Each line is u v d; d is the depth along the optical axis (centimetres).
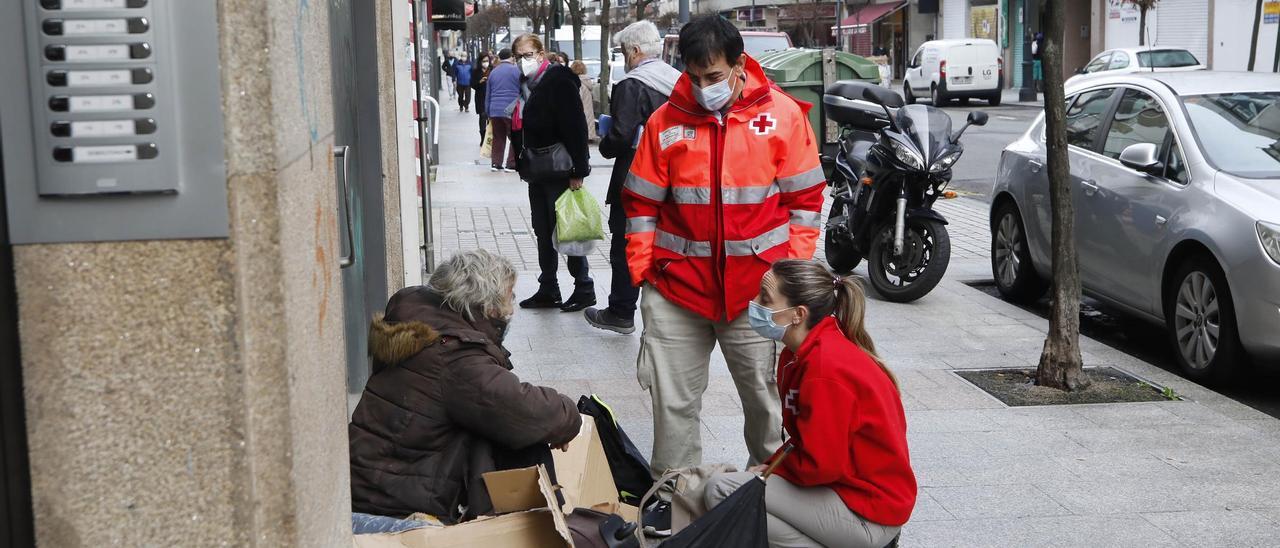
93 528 202
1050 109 661
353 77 630
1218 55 3678
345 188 335
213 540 204
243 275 199
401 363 398
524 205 1477
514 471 348
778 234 475
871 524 366
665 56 2827
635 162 484
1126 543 464
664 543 346
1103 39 4238
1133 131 811
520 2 4291
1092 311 942
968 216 1411
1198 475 539
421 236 1073
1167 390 670
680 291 478
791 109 476
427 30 1759
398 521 361
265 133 198
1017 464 553
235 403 201
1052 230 680
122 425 200
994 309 902
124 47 194
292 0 214
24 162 195
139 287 198
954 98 3753
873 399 360
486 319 414
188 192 196
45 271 198
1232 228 673
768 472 377
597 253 1146
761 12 6431
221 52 195
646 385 491
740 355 481
